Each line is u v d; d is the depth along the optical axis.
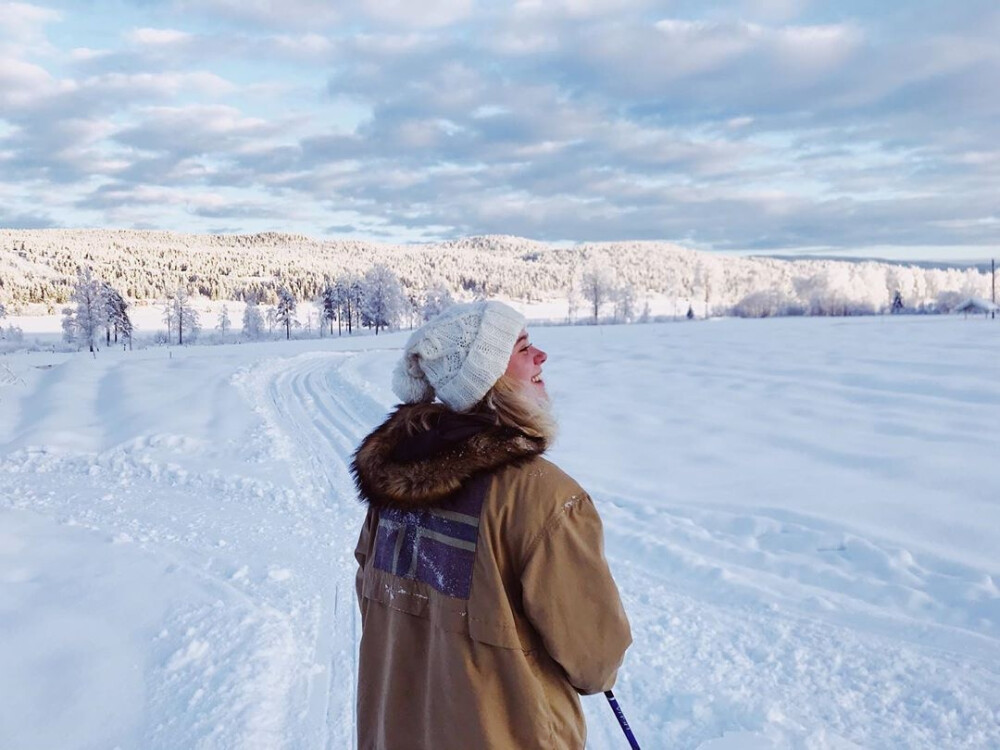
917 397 12.09
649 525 5.96
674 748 3.09
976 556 5.07
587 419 10.94
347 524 6.60
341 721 3.34
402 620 1.50
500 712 1.37
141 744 3.15
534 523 1.37
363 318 84.44
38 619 4.34
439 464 1.41
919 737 3.12
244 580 5.13
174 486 8.24
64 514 7.00
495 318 1.50
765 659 3.82
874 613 4.27
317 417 12.83
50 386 15.58
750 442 9.13
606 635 1.38
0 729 3.26
